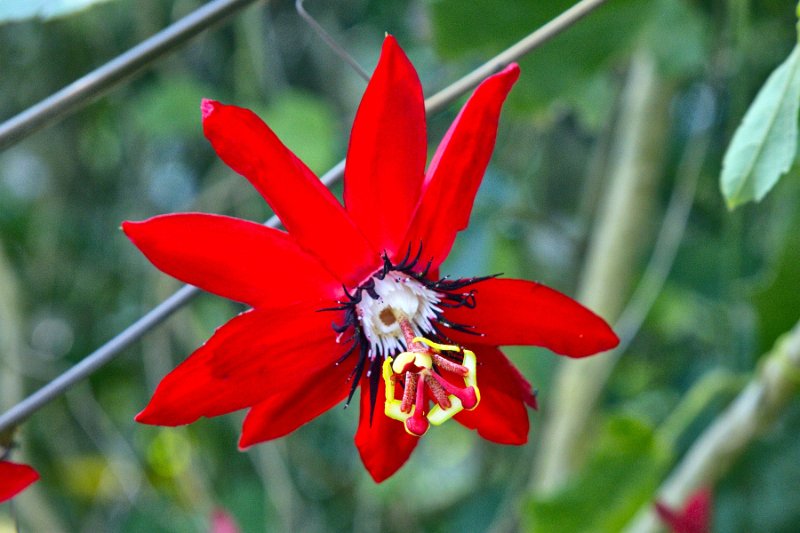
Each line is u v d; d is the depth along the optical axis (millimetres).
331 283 527
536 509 691
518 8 635
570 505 688
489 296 532
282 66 859
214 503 822
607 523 690
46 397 543
